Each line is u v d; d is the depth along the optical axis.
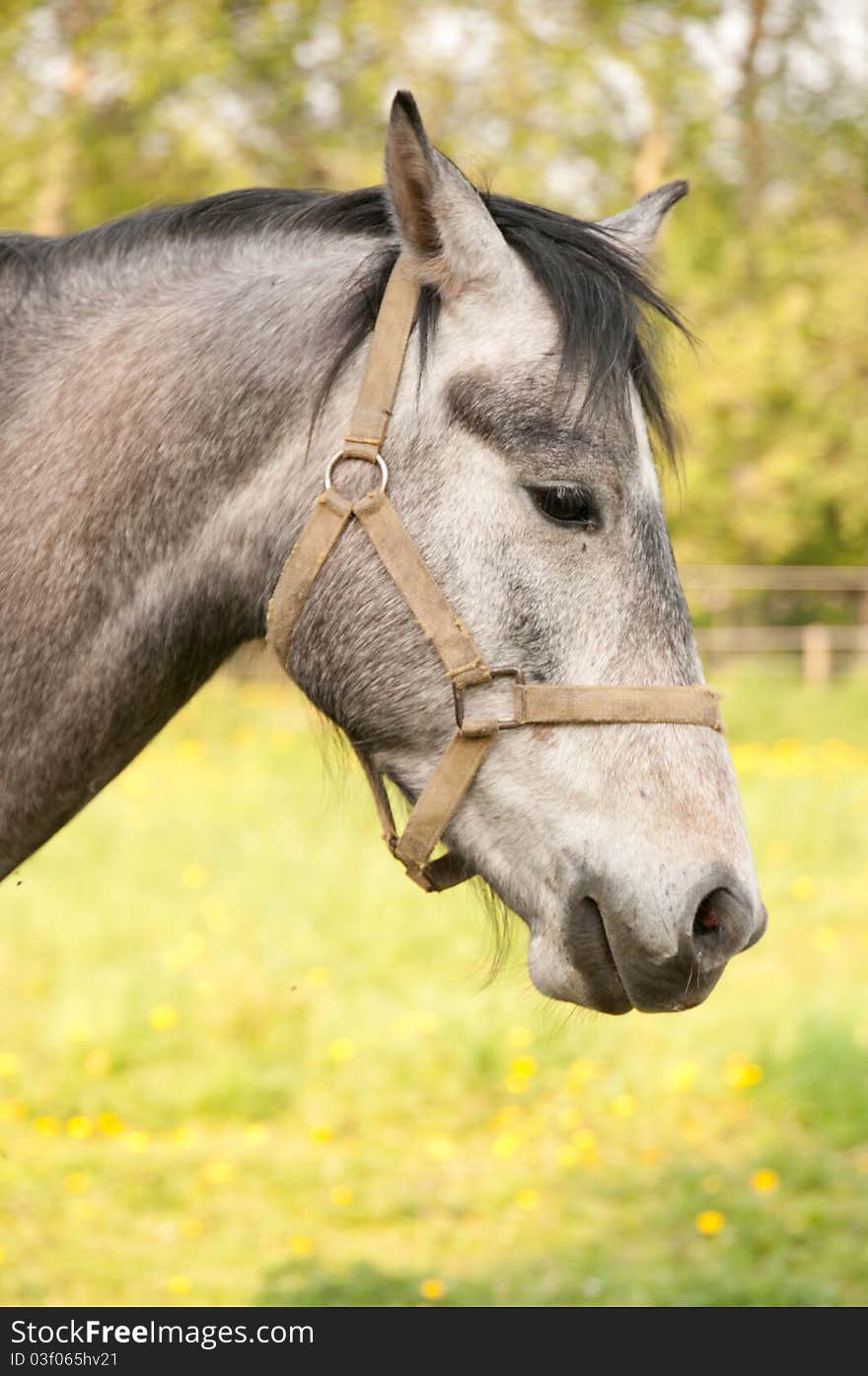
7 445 2.93
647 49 21.67
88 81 20.50
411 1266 5.59
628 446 2.82
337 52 21.16
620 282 2.88
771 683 20.31
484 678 2.77
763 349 22.78
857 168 24.55
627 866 2.73
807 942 9.62
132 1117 6.96
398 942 9.09
